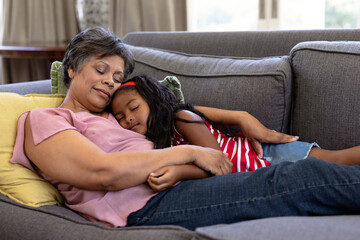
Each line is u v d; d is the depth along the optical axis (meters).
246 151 1.16
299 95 1.27
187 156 0.98
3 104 1.08
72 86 1.15
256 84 1.29
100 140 1.04
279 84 1.26
